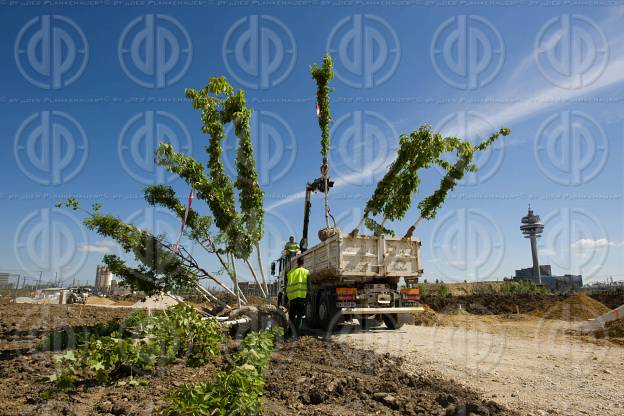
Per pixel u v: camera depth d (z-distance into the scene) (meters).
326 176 15.23
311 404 5.11
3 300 24.75
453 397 5.17
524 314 19.69
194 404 4.05
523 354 8.25
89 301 29.11
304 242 15.67
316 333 11.87
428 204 14.06
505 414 4.68
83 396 5.54
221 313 11.62
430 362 7.41
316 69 15.65
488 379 6.27
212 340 7.60
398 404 4.94
